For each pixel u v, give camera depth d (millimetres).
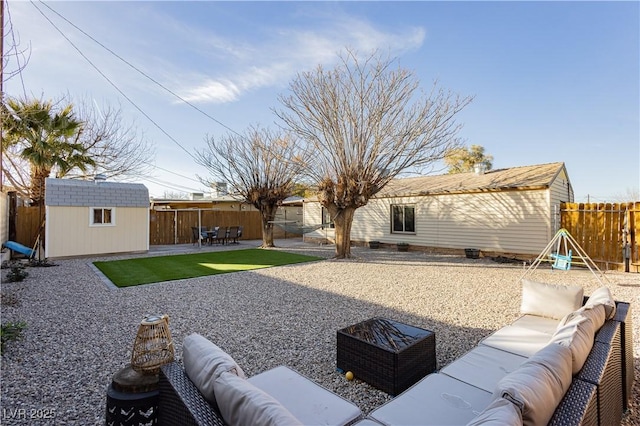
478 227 11539
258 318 4852
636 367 3234
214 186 17000
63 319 4812
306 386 2307
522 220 10484
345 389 2869
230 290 6617
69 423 2410
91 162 14250
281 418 1186
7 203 11180
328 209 11305
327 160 10664
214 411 1506
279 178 14531
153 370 2227
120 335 4195
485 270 8852
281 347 3805
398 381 2717
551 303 3652
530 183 10250
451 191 12039
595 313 2395
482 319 4730
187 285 7070
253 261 10570
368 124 9852
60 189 11164
